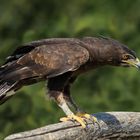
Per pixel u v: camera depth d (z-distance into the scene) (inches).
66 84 488.7
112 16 862.5
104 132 465.4
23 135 430.3
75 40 498.0
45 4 1031.6
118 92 729.6
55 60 482.9
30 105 682.2
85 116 466.3
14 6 1032.2
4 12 1025.5
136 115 474.0
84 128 457.4
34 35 768.9
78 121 458.6
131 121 471.5
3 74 484.1
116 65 509.4
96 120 463.5
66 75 484.1
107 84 741.9
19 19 1018.7
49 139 438.9
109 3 909.2
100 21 800.9
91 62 497.4
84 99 717.9
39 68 483.8
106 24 792.9
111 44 501.4
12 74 482.0
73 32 794.8
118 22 852.0
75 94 732.0
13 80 480.4
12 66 486.0
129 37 808.9
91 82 746.2
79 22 798.5
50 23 833.5
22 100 684.7
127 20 875.4
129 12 900.0
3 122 682.8
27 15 1027.3
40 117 669.3
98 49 495.8
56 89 483.2
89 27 787.4
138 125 473.4
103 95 720.3
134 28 821.2
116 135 469.1
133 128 471.8
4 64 490.9
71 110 489.4
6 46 765.3
